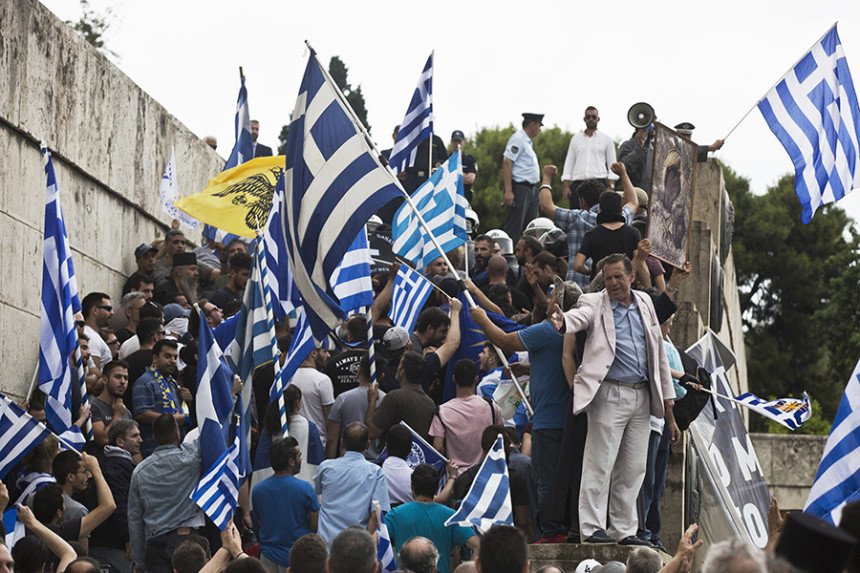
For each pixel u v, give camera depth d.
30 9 12.61
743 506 12.35
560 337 9.21
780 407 9.90
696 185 17.47
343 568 5.76
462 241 12.73
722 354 12.89
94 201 14.31
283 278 11.42
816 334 43.34
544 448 9.20
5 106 12.05
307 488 8.77
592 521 8.77
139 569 9.10
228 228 13.64
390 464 9.38
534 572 8.77
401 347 11.04
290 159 10.15
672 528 11.57
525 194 18.52
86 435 10.09
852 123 11.86
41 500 8.51
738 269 44.88
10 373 12.05
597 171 18.14
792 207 45.47
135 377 11.11
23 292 12.39
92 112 14.16
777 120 11.77
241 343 10.39
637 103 16.12
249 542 9.90
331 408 10.70
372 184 9.81
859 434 7.75
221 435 9.42
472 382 10.05
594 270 11.12
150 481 9.11
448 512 8.35
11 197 12.23
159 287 14.20
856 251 45.03
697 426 12.40
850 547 3.85
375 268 15.73
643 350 8.82
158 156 16.28
